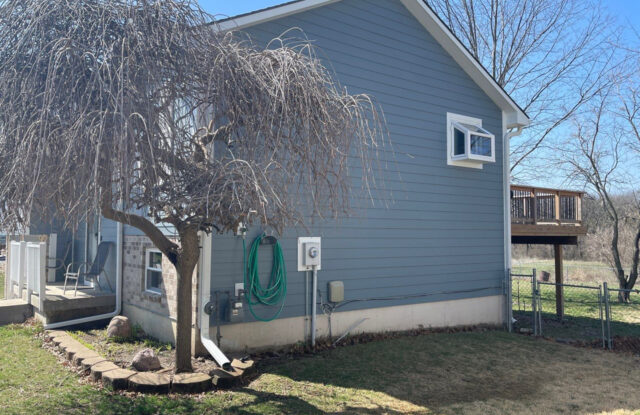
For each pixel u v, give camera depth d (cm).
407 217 873
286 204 453
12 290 941
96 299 782
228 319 652
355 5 830
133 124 388
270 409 470
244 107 456
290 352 705
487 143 973
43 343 663
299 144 473
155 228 525
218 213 445
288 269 728
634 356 758
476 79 994
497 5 1886
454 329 923
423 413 485
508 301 991
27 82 405
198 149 467
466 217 963
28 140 378
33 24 409
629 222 1952
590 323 1076
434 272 907
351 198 796
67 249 935
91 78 394
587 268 2114
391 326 843
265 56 482
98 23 420
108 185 396
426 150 909
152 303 716
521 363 694
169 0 443
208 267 630
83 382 512
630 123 1652
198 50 454
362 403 504
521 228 1050
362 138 594
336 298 762
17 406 446
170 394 489
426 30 928
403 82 885
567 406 520
